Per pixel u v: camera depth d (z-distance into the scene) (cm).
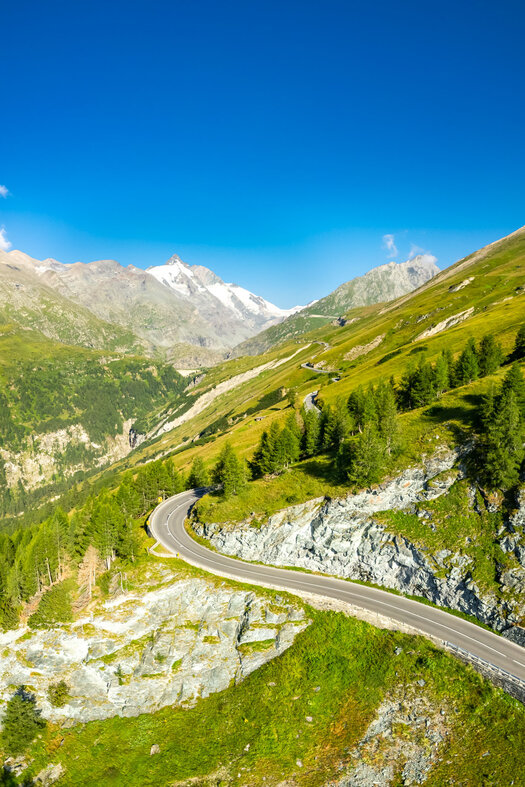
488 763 4431
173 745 5541
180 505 10362
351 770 4734
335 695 5475
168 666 6294
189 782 5044
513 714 4703
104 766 5481
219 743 5409
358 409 10650
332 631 6091
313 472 8581
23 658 6525
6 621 6738
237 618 6500
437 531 6638
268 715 5519
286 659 5997
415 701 5138
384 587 6819
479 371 10894
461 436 7394
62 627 6544
